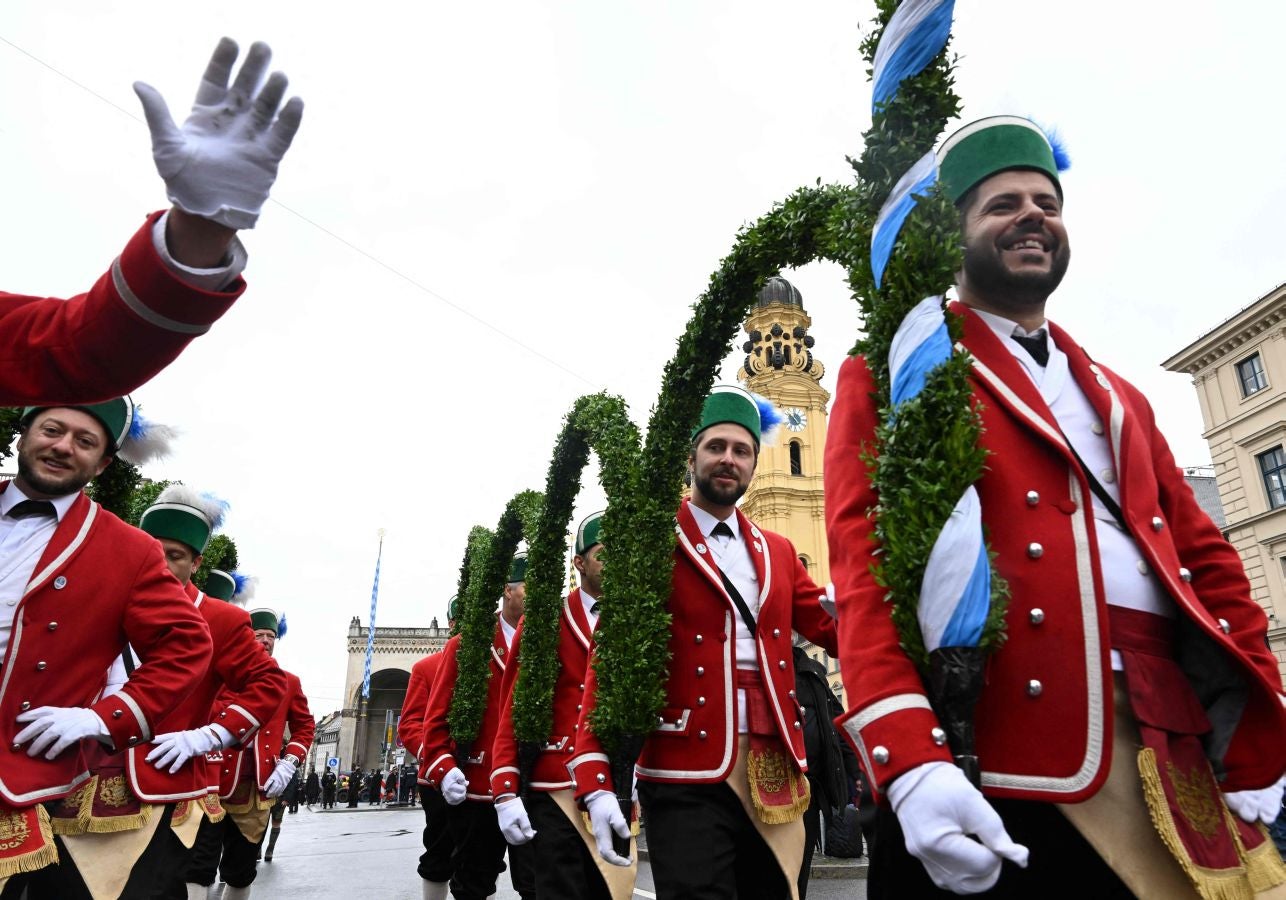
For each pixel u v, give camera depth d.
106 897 3.97
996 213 2.28
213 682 5.61
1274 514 28.42
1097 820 1.82
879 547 2.01
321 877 10.73
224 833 7.88
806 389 47.00
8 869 3.00
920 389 1.99
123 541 3.66
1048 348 2.33
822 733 4.09
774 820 3.58
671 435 4.08
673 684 3.81
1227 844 1.81
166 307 1.46
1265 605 28.72
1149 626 2.00
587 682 4.05
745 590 4.03
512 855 6.06
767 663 3.84
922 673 1.88
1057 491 2.03
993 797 1.85
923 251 2.11
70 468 3.46
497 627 7.66
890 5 2.34
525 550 7.75
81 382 1.54
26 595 3.28
